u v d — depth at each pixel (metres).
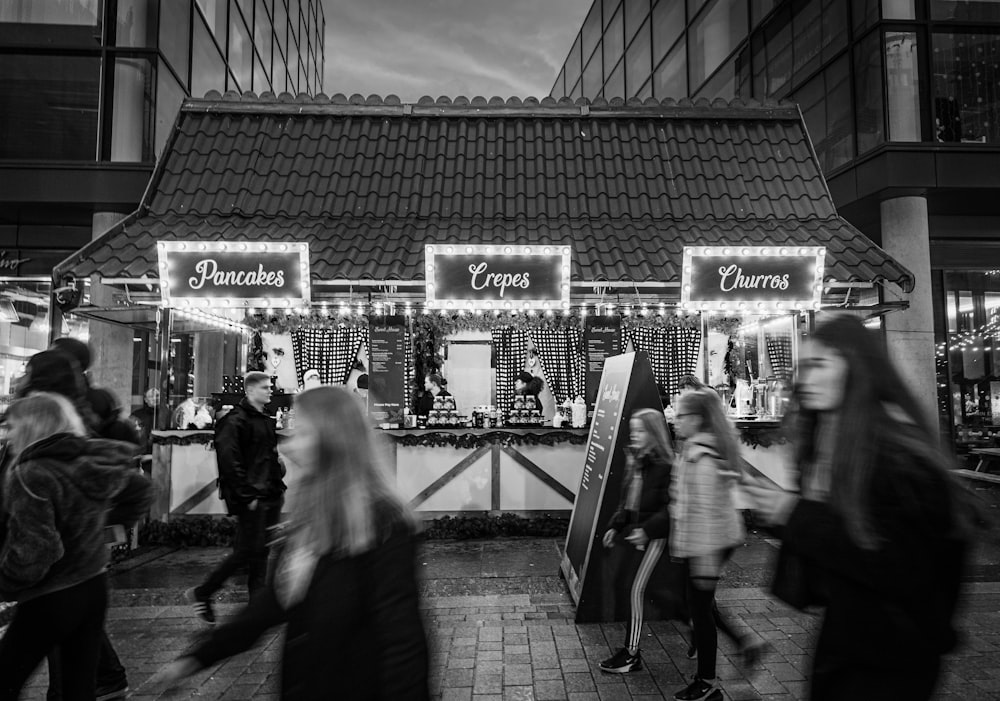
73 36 10.93
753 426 8.51
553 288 7.91
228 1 13.81
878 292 8.79
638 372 5.19
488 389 10.81
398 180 9.91
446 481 8.23
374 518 1.83
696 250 7.80
